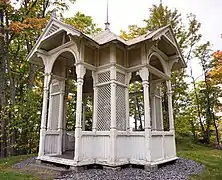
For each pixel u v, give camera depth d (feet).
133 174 17.83
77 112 20.04
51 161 21.33
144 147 20.45
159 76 25.88
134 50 23.62
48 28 23.70
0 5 35.19
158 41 23.24
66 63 28.27
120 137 20.81
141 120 53.78
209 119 57.77
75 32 20.33
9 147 35.63
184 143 49.83
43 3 41.86
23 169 20.27
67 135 31.42
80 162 19.20
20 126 34.45
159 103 28.99
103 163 19.92
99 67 22.74
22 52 45.75
